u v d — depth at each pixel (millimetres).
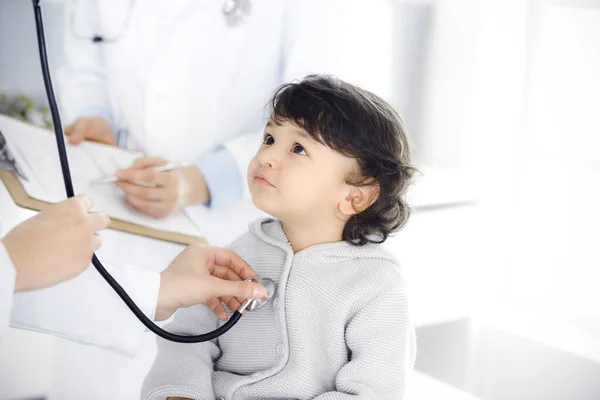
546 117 1597
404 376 857
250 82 1437
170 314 856
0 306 600
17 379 1306
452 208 1609
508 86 1669
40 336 1315
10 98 1507
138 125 1410
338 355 880
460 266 1622
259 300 866
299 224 927
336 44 1487
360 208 920
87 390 1289
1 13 1556
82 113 1457
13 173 1142
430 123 1788
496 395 1530
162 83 1373
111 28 1394
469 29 1723
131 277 817
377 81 1642
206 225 1296
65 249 629
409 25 1696
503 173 1665
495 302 1642
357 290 880
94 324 804
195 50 1370
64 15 1587
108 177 1205
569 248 1540
